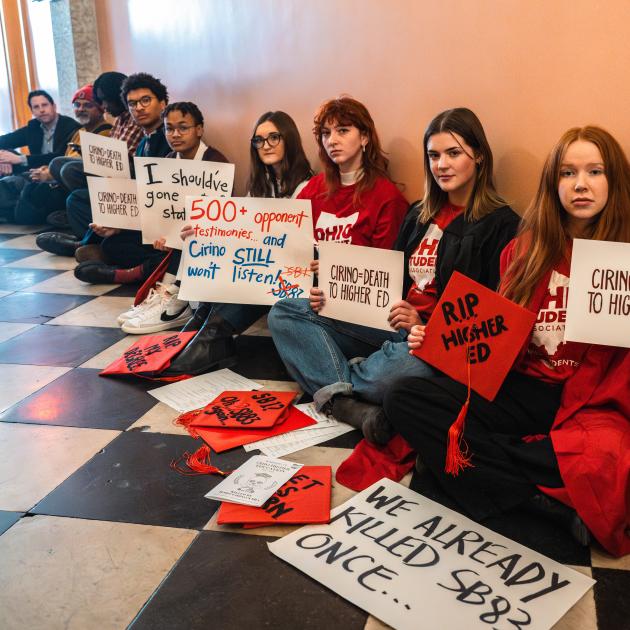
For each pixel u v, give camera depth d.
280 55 2.91
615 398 1.58
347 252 2.10
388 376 1.96
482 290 1.70
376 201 2.34
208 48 3.29
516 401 1.71
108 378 2.45
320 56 2.73
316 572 1.45
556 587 1.39
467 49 2.21
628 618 1.31
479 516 1.61
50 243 4.07
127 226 3.38
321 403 2.10
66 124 4.82
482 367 1.70
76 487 1.79
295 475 1.78
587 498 1.48
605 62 1.89
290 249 2.45
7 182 4.98
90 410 2.21
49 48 5.36
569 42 1.95
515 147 2.16
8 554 1.54
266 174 2.68
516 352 1.67
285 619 1.33
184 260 2.53
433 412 1.69
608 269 1.55
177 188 2.90
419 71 2.38
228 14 3.11
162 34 3.59
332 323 2.21
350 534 1.56
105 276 3.47
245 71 3.12
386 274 2.05
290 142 2.59
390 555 1.49
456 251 1.99
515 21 2.06
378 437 1.87
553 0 1.96
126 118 3.69
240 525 1.62
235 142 3.30
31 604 1.39
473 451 1.65
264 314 3.12
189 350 2.47
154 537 1.58
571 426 1.60
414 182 2.50
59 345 2.76
